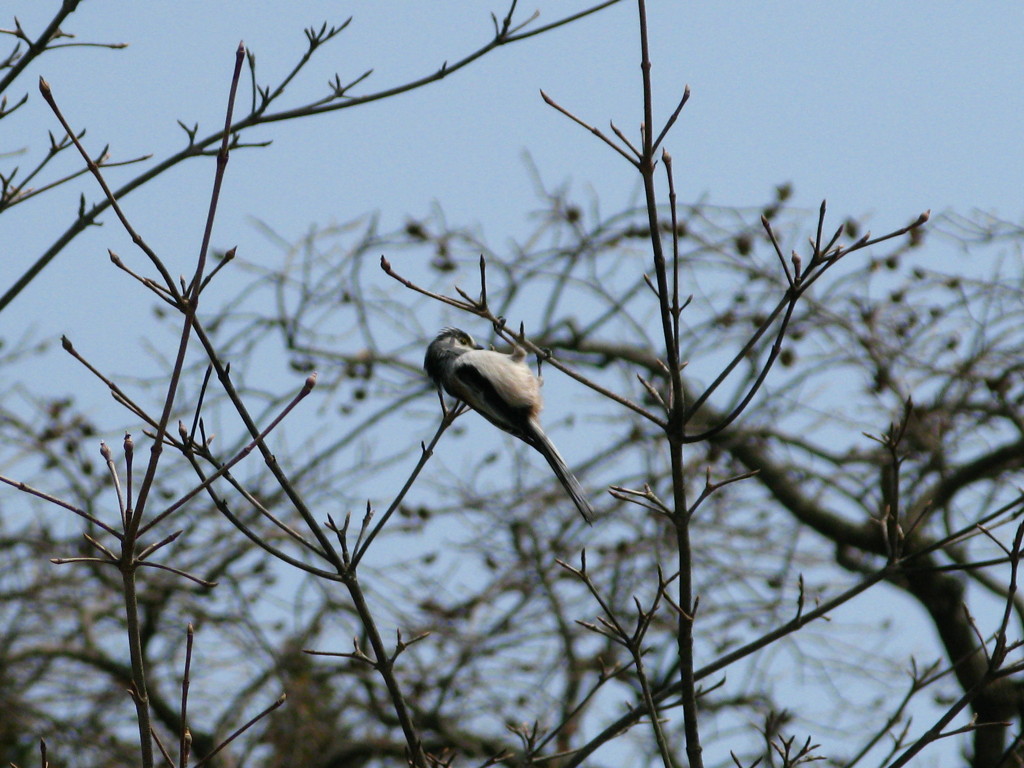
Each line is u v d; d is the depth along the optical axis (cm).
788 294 643
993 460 1301
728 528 1481
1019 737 715
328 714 1455
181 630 1471
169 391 557
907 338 1405
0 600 1488
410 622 1434
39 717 1452
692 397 1521
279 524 663
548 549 1470
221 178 586
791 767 695
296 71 870
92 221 843
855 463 1505
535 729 803
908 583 1361
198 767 537
